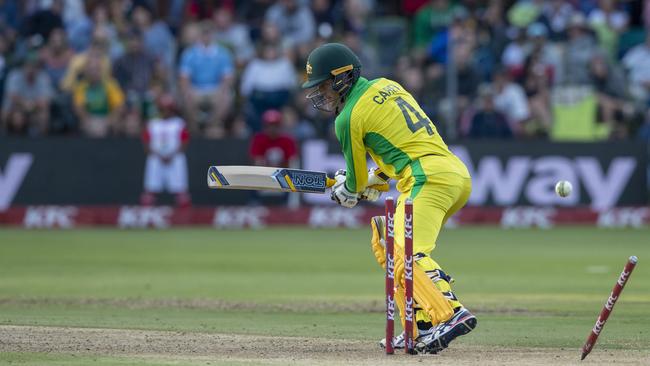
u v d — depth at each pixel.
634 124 67.69
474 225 64.25
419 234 21.61
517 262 44.75
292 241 54.84
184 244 52.81
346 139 22.12
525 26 70.38
